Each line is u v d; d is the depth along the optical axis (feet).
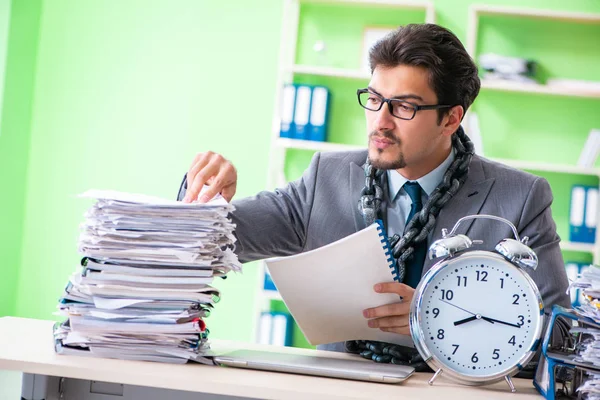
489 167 6.56
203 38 14.84
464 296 5.02
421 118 5.89
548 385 4.67
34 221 15.08
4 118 14.48
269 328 13.76
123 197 4.98
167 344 4.90
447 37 6.05
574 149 14.19
